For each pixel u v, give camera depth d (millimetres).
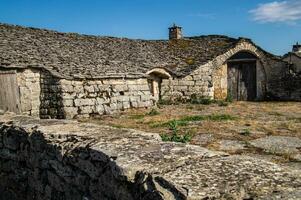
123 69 19047
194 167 2500
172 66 23125
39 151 4246
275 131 10297
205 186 2209
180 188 2205
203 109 17859
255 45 24844
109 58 20875
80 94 15992
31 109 15984
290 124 11750
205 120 12922
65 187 3746
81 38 23203
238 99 25062
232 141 8875
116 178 2754
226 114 15164
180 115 15234
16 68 15453
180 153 2834
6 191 5211
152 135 3740
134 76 18219
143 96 18516
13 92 15312
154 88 21641
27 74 15852
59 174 3832
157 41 28406
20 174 4809
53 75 15617
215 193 2131
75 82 15945
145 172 2529
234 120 12859
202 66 23000
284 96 24453
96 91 16609
